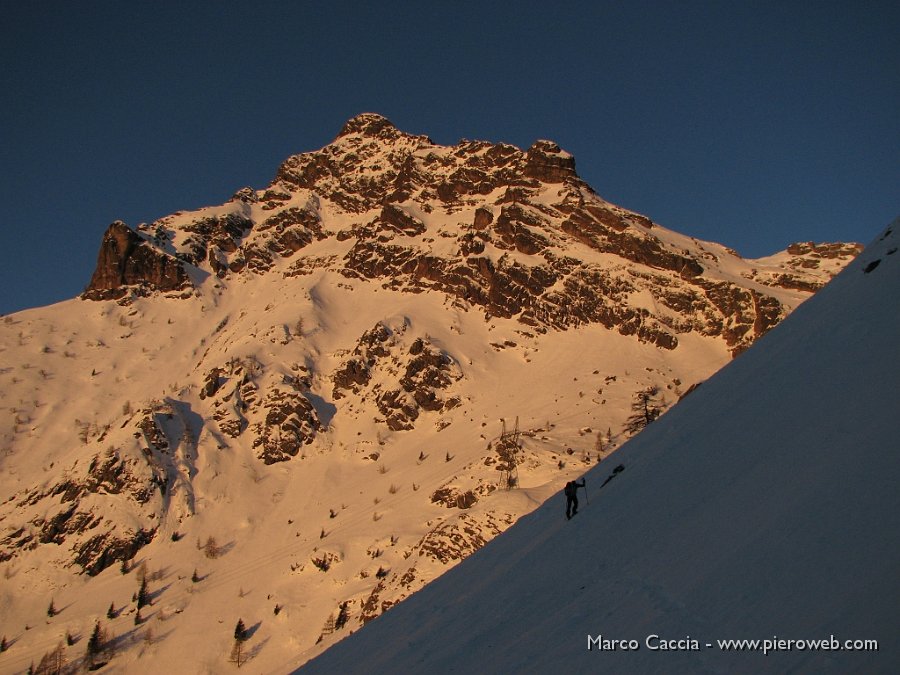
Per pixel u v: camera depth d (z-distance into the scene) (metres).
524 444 157.88
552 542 33.56
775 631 14.12
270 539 167.50
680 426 36.47
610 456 48.75
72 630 142.62
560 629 20.89
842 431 20.97
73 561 169.25
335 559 140.88
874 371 23.39
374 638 36.09
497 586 31.59
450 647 25.52
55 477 196.38
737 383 34.81
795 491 19.33
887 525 14.95
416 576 112.44
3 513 188.75
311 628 124.62
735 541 18.98
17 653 139.12
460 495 144.38
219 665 121.50
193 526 178.88
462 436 193.50
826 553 15.57
